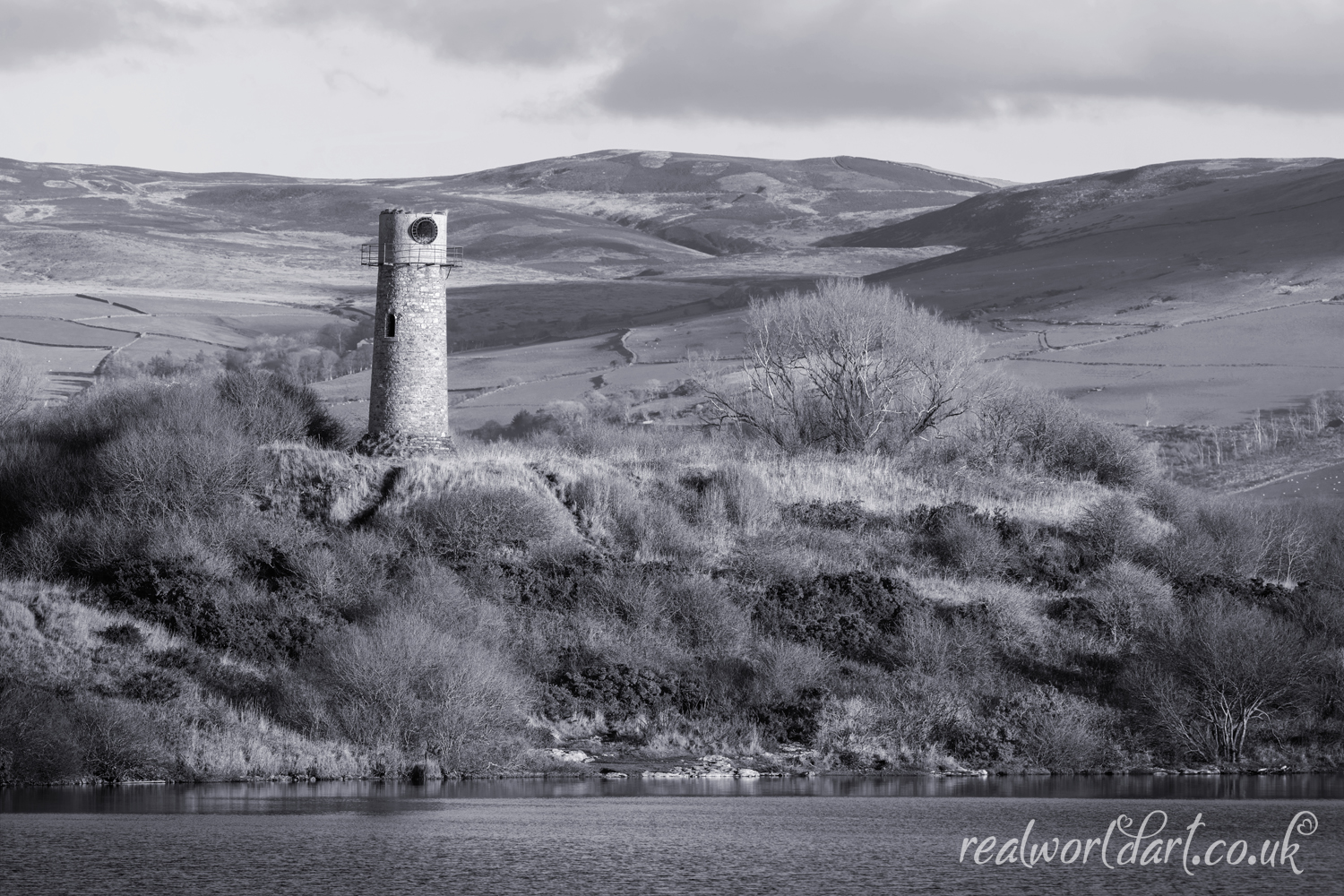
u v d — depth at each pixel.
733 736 63.75
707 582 71.50
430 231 79.44
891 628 70.56
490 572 70.38
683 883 43.03
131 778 56.22
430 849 46.09
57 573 68.44
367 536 71.62
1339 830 51.03
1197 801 55.53
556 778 58.84
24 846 45.34
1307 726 66.75
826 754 62.88
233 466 74.44
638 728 63.53
